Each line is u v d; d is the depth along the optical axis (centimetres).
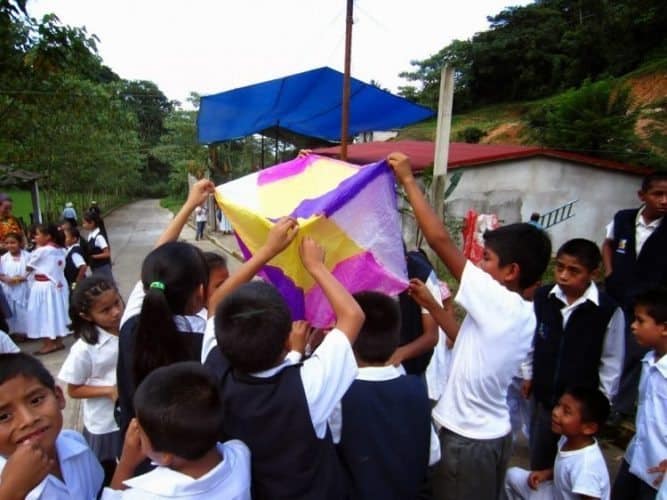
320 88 406
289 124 499
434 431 183
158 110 4894
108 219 2306
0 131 907
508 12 2930
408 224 778
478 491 167
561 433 211
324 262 164
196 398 114
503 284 174
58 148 1504
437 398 272
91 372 229
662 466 194
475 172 943
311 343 173
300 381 127
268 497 127
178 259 162
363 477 146
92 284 228
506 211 962
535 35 2711
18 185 1094
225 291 150
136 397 119
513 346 162
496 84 2919
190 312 168
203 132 503
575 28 2583
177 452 114
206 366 133
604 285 345
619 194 977
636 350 322
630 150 1049
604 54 2336
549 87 2641
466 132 2088
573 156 950
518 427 279
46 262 513
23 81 792
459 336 176
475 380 165
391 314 156
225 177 1770
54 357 512
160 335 150
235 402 128
